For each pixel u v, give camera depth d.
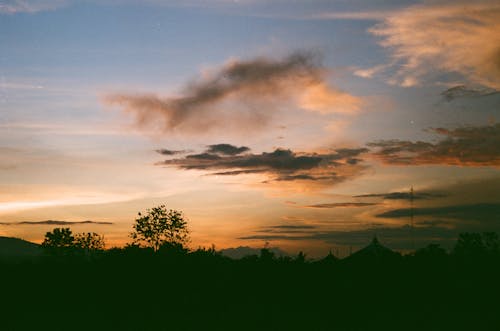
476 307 31.42
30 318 29.77
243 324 28.27
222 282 36.19
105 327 27.67
